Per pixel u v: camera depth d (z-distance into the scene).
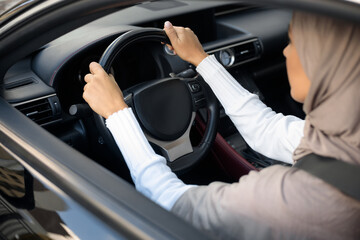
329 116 0.67
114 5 0.96
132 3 0.96
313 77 0.66
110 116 0.94
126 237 0.70
